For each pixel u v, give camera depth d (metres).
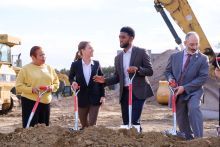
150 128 15.63
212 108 15.38
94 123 9.36
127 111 8.99
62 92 30.33
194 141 6.97
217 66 8.66
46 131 7.45
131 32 8.99
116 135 7.09
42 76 8.85
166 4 20.52
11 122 18.06
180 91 8.27
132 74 8.81
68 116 19.81
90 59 9.34
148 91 9.15
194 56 8.51
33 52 8.86
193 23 20.66
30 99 8.79
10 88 19.88
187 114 8.53
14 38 19.75
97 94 9.32
